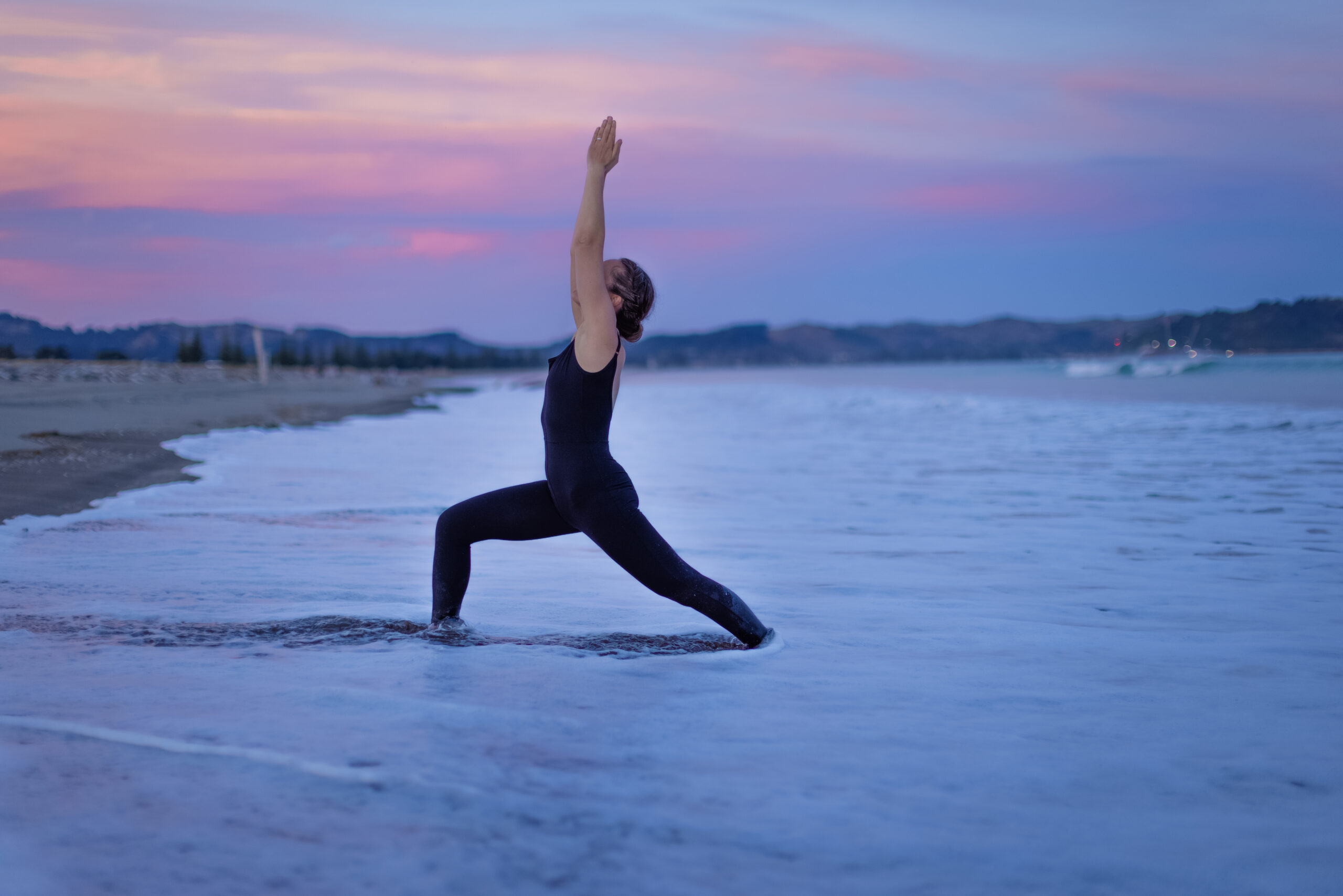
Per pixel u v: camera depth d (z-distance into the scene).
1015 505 7.67
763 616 3.73
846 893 1.46
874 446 14.00
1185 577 4.71
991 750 2.14
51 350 64.81
